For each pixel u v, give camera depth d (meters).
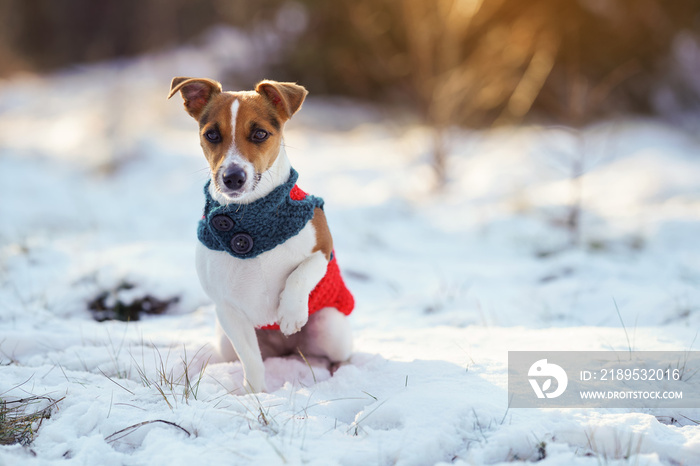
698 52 16.86
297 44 19.56
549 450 2.66
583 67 16.52
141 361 3.78
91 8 25.53
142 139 13.16
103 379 3.48
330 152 13.41
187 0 24.50
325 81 19.34
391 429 2.92
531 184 10.17
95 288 5.10
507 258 6.82
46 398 3.13
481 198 9.62
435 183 10.48
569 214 7.96
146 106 16.52
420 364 3.52
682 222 7.27
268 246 3.18
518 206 8.63
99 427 2.91
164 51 23.89
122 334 4.29
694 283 5.40
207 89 3.51
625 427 2.78
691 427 2.90
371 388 3.34
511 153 12.12
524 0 16.20
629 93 17.05
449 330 4.38
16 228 8.15
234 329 3.36
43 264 5.95
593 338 3.99
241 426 2.88
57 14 25.12
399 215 8.74
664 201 8.88
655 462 2.54
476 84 12.30
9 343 4.02
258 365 3.41
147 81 19.98
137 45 24.91
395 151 12.98
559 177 10.39
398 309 5.16
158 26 24.22
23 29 24.98
